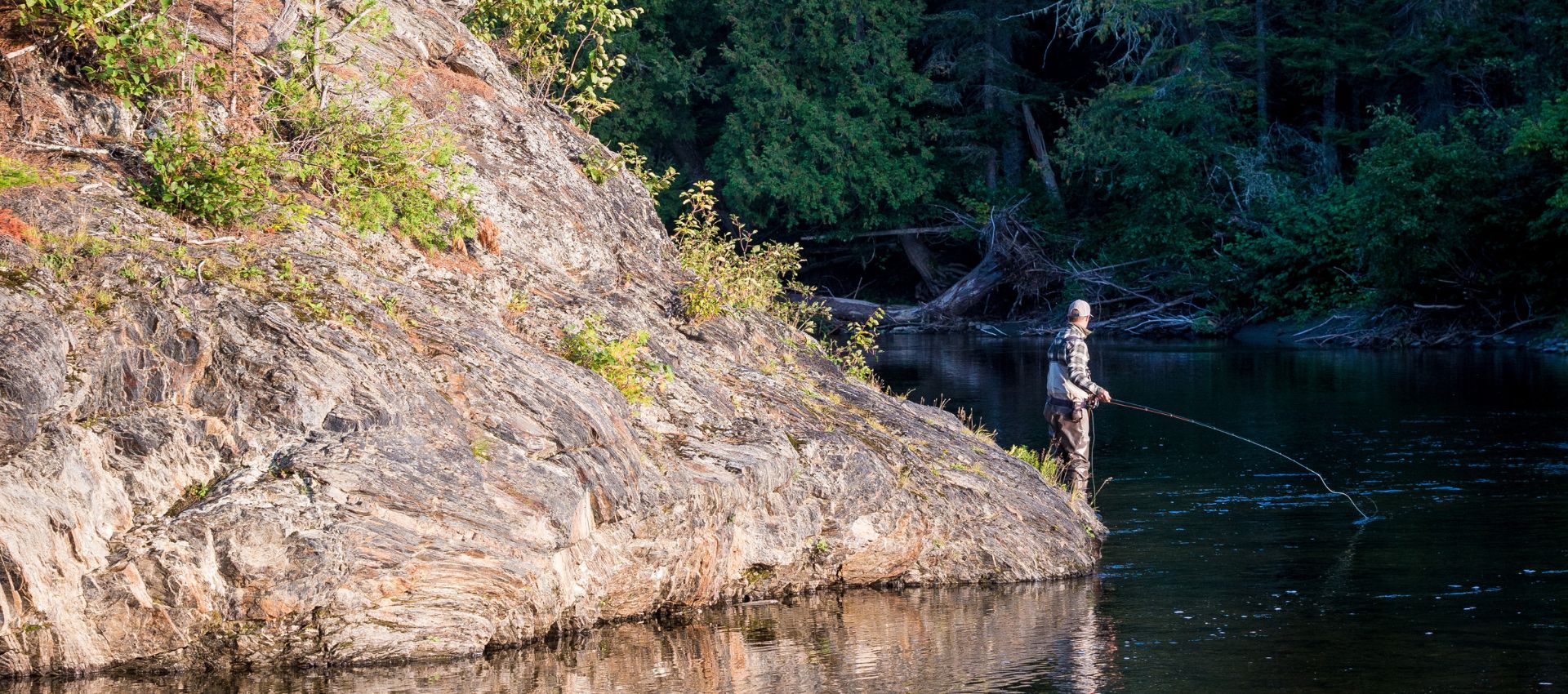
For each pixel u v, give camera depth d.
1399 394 21.59
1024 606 8.45
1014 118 51.94
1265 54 46.09
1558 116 31.31
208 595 6.50
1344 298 38.50
